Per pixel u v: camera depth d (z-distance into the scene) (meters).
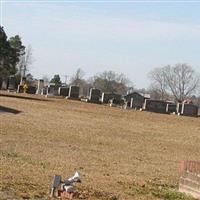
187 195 12.48
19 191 10.48
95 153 21.97
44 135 27.27
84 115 49.50
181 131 44.84
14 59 91.81
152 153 25.31
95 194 11.23
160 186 13.72
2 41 87.12
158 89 172.50
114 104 89.19
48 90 98.44
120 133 35.53
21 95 80.75
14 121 33.47
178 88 169.00
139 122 49.75
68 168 15.71
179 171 18.22
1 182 11.19
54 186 10.55
